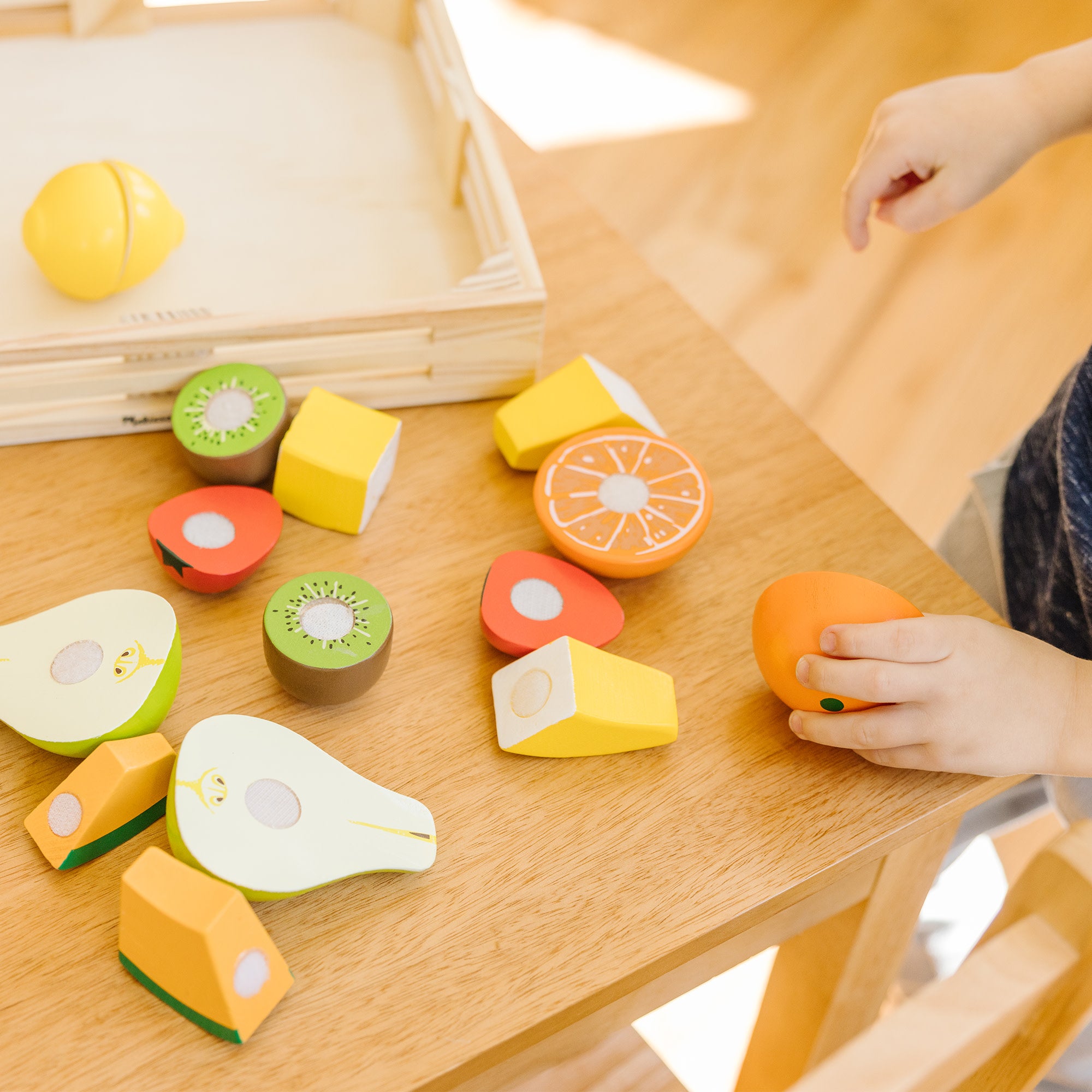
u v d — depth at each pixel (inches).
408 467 26.0
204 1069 16.9
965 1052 14.9
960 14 86.0
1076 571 27.7
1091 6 86.2
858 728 20.8
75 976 17.7
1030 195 73.4
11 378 24.0
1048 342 65.5
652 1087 28.3
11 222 28.5
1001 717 21.1
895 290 68.0
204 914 16.3
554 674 20.9
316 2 36.0
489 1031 17.5
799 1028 28.8
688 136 77.0
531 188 33.7
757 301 67.0
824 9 86.8
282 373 25.6
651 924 18.9
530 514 25.3
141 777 18.8
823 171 75.0
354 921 18.6
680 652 23.0
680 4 87.2
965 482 59.1
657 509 23.9
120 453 25.5
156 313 26.6
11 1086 16.6
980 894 37.3
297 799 18.8
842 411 61.9
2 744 20.5
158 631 20.3
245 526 23.3
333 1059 17.1
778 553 24.9
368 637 20.7
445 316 25.3
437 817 20.0
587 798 20.5
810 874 19.7
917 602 24.1
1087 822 16.6
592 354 28.9
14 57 33.4
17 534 23.8
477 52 82.5
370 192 30.5
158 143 31.1
